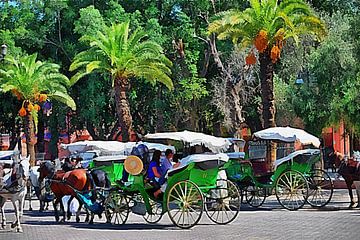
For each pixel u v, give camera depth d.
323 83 42.31
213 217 26.06
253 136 32.19
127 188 24.03
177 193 22.42
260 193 32.25
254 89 49.88
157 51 43.59
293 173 29.05
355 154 32.94
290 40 44.38
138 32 43.03
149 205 23.50
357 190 28.56
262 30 35.50
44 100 49.00
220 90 48.84
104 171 26.91
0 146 63.22
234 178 29.73
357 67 39.28
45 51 57.78
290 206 29.53
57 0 55.09
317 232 20.39
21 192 22.88
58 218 26.42
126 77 43.19
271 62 36.56
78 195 25.31
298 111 45.66
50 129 57.56
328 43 41.00
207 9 54.22
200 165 22.25
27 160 23.59
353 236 19.27
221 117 53.50
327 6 50.06
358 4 40.31
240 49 38.25
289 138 31.23
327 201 29.33
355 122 43.56
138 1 55.34
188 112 52.62
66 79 50.75
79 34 54.66
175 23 54.94
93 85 53.12
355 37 35.88
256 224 23.19
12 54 51.88
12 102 59.50
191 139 30.38
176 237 19.98
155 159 23.34
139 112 57.50
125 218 24.75
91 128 56.84
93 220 26.70
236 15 35.66
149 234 21.05
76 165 30.03
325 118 45.81
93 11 50.59
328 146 59.66
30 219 27.84
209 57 52.84
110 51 42.19
